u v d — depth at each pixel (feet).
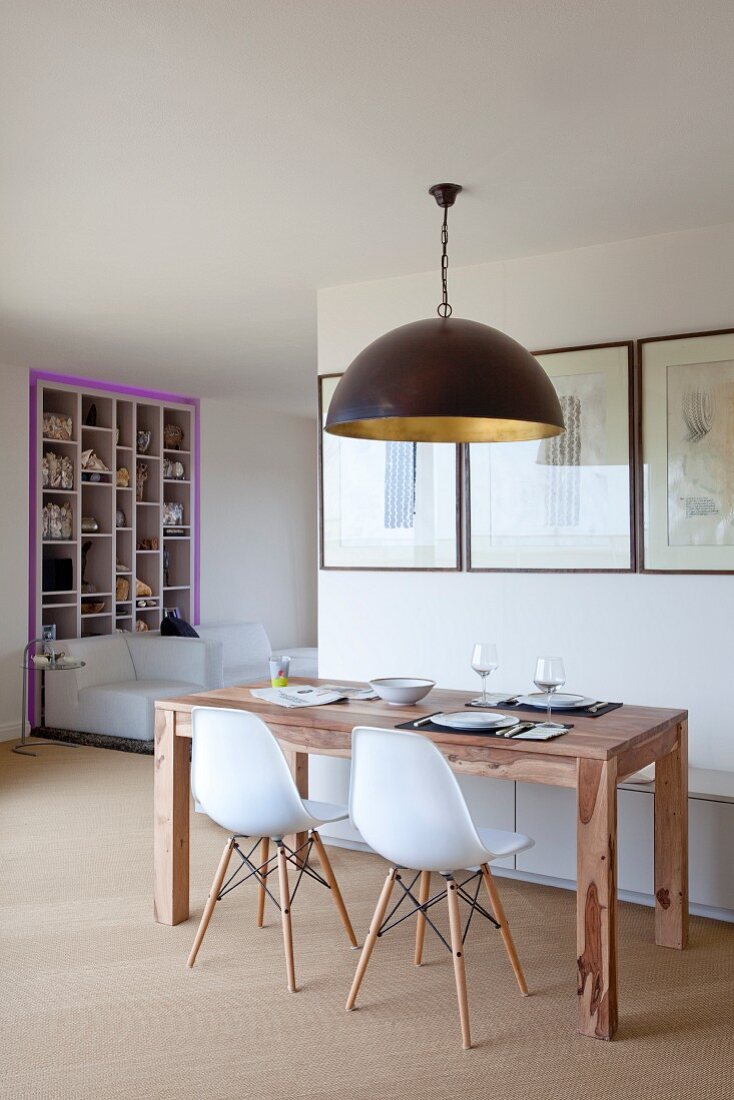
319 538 16.21
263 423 29.94
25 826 15.52
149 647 23.08
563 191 11.66
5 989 9.78
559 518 14.12
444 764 8.62
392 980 10.02
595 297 13.85
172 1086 7.98
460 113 9.51
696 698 13.20
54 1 7.50
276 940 11.06
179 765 11.57
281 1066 8.30
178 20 7.79
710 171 11.07
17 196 11.62
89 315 17.48
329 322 15.97
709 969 10.28
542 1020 9.14
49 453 23.45
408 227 12.91
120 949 10.77
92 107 9.30
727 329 12.90
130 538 25.36
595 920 8.79
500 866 13.12
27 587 22.61
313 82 8.85
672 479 13.30
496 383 8.82
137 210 12.12
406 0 7.55
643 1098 7.80
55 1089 7.93
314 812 10.50
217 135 9.96
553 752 9.00
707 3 7.60
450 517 15.01
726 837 11.55
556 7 7.66
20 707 22.57
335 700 11.55
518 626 14.48
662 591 13.41
